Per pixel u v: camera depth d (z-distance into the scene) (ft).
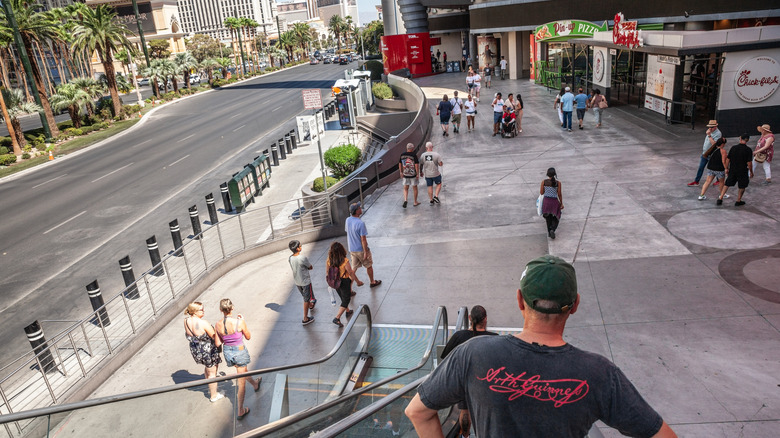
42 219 62.85
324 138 97.86
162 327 33.60
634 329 25.88
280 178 71.97
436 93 115.44
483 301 30.91
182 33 455.63
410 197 51.67
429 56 167.73
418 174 48.49
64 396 26.48
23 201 72.74
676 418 19.63
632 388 4.99
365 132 103.19
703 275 30.35
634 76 86.58
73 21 162.20
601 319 27.07
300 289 31.04
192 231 53.31
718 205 40.19
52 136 126.31
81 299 40.22
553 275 5.11
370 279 34.50
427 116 80.23
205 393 16.83
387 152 58.08
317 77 254.47
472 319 18.25
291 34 462.60
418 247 39.81
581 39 94.58
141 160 92.99
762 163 43.96
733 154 38.52
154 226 56.13
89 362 30.12
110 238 53.72
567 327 26.63
